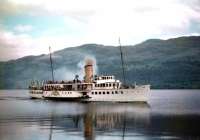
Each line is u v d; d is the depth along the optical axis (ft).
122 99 426.51
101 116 288.51
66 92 481.46
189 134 193.88
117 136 187.73
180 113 320.70
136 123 240.53
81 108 369.30
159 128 215.51
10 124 235.20
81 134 193.67
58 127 220.23
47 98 515.50
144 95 415.64
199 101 565.94
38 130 207.21
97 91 442.50
